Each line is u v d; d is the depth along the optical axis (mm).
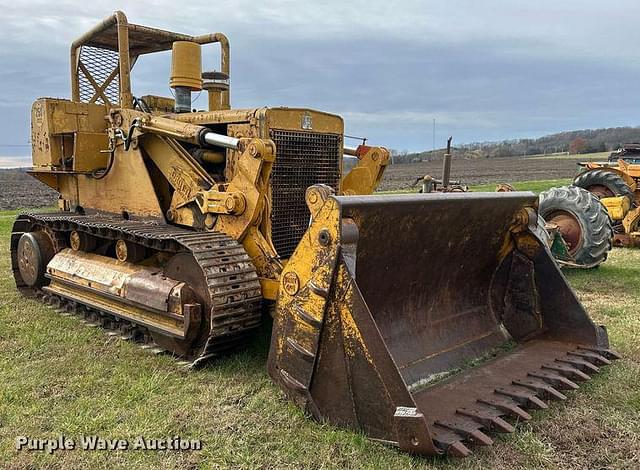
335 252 3314
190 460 3213
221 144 4598
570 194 8406
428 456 3146
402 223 3783
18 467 3145
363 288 3857
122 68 5898
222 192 4613
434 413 3324
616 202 10195
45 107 6324
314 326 3416
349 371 3291
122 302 5059
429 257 4223
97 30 6234
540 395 3645
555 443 3395
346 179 5898
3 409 3768
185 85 5621
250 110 4719
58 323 5621
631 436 3471
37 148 6656
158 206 5293
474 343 4527
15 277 6984
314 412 3504
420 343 4203
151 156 5359
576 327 4484
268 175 4508
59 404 3857
